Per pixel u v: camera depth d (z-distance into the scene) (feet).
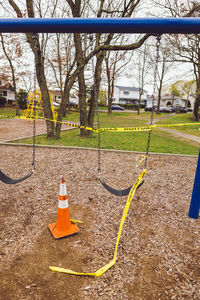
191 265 6.73
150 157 21.06
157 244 7.69
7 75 77.00
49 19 5.98
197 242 7.91
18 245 7.38
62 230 8.10
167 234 8.34
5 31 6.35
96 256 7.00
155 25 5.80
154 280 6.07
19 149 21.83
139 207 10.53
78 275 6.16
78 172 15.47
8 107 103.81
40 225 8.68
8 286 5.68
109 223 9.02
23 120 56.80
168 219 9.48
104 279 6.05
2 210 9.77
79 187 12.76
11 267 6.37
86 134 30.48
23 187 12.42
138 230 8.55
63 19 5.94
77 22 5.93
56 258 6.84
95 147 24.41
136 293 5.61
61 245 7.48
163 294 5.61
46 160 18.21
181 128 54.13
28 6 21.43
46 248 7.30
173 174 15.96
